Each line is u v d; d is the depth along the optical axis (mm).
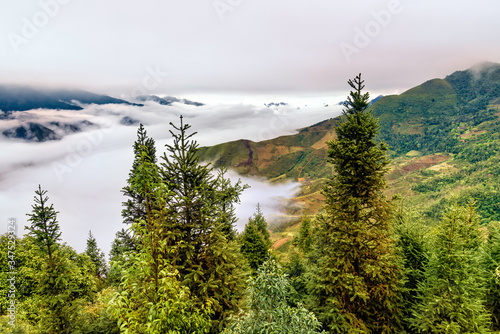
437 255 11961
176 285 6441
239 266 13461
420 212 16453
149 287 6375
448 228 11977
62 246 19062
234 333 7617
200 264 11891
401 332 12391
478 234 15461
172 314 6168
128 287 6477
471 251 12016
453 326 10594
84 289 22859
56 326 15680
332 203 13531
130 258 6078
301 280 14945
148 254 6289
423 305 12055
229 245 12977
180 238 12078
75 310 16281
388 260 12969
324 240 13773
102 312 14766
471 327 10812
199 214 12523
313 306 12945
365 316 12805
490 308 13727
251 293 7836
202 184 12727
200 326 7625
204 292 11352
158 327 5828
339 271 12297
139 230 6520
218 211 13672
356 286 11898
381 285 12250
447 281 11258
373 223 13305
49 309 16328
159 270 6676
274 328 7199
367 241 12797
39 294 17141
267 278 7480
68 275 17516
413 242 15227
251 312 7707
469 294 11406
